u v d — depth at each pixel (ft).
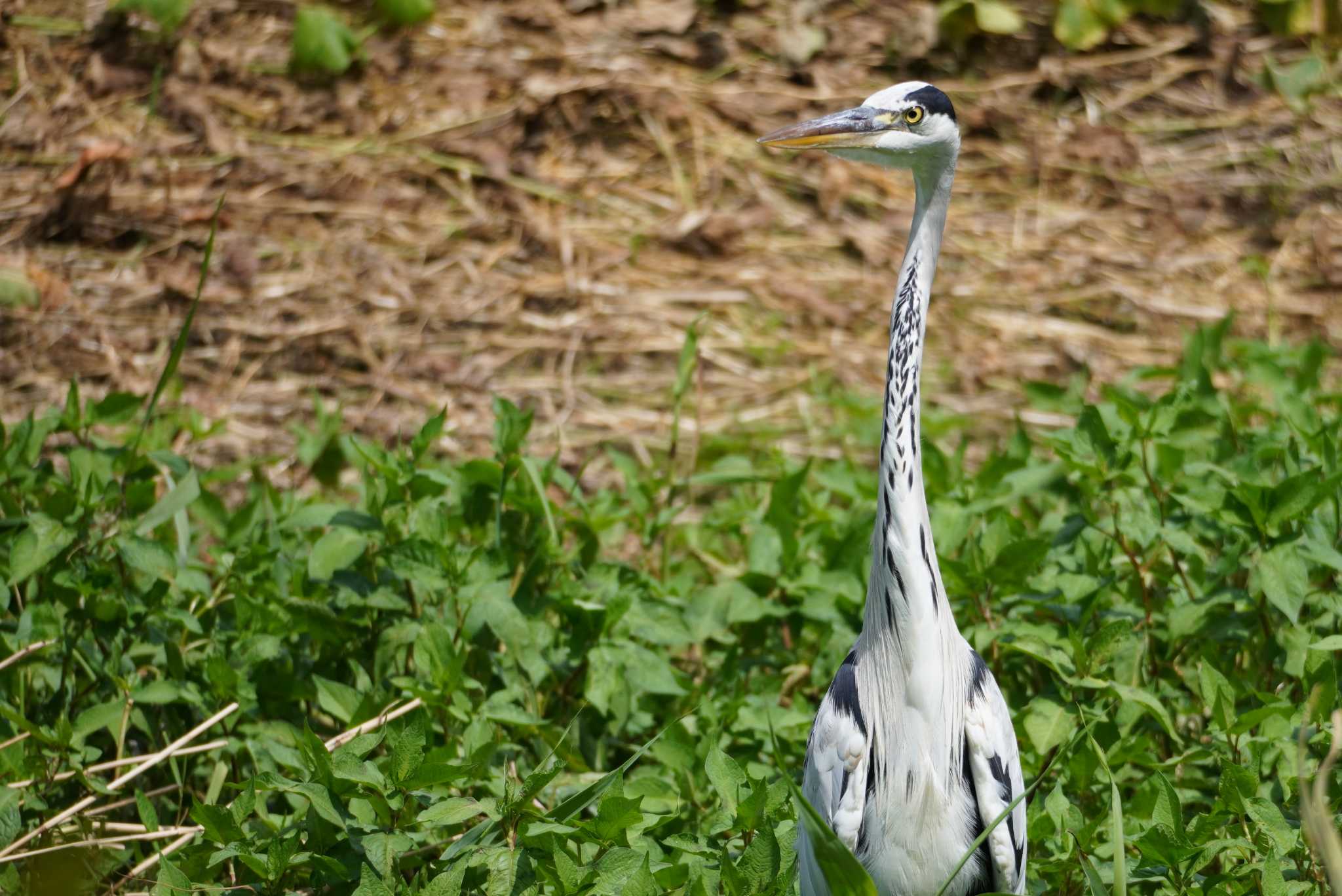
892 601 22.82
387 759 24.63
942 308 52.44
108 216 53.16
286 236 53.57
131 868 27.09
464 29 64.80
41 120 57.57
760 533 33.86
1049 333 51.26
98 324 48.32
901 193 58.08
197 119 58.49
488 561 29.66
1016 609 30.76
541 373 48.60
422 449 31.22
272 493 35.40
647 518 37.50
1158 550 31.63
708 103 61.26
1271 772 27.22
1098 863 24.94
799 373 49.21
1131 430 31.76
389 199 55.93
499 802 22.45
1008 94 63.21
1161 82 63.77
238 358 47.88
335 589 30.78
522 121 59.62
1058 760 25.52
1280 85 62.28
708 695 31.40
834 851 19.62
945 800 22.85
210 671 27.76
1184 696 30.73
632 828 24.07
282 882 24.21
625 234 55.31
